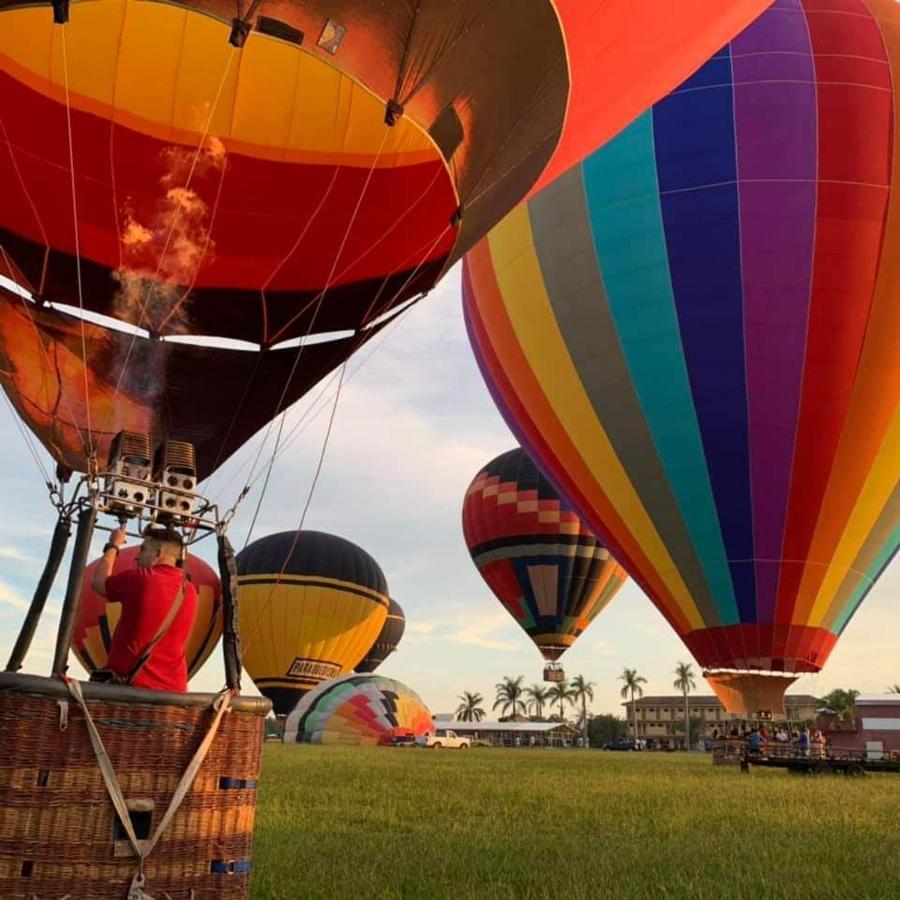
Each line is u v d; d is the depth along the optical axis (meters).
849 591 18.47
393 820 7.93
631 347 18.28
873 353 17.19
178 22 7.82
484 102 6.25
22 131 7.65
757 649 18.34
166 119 8.09
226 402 8.37
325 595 43.34
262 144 8.28
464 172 6.55
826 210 17.20
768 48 18.23
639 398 18.38
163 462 4.07
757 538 18.08
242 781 3.44
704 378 17.70
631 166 18.34
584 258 18.72
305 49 5.78
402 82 5.93
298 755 26.22
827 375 17.25
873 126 17.42
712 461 17.98
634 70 7.19
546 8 5.93
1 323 7.50
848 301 17.11
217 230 8.36
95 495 3.75
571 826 7.64
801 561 18.06
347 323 8.49
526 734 107.25
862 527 18.08
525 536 33.59
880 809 9.68
